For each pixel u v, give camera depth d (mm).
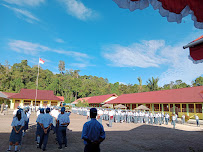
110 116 17578
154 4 3006
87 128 4020
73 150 7570
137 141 10047
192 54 4004
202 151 7863
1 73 83125
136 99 40594
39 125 8164
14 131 7047
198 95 27844
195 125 21188
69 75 133250
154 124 21406
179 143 9672
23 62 107125
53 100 56031
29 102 53438
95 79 144000
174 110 30312
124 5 2908
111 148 8195
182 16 3127
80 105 54375
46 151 7332
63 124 7871
